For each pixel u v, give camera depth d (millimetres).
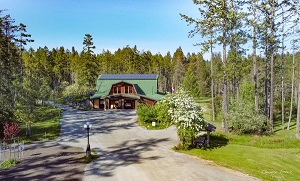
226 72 32500
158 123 38562
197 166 20500
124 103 56656
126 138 30828
